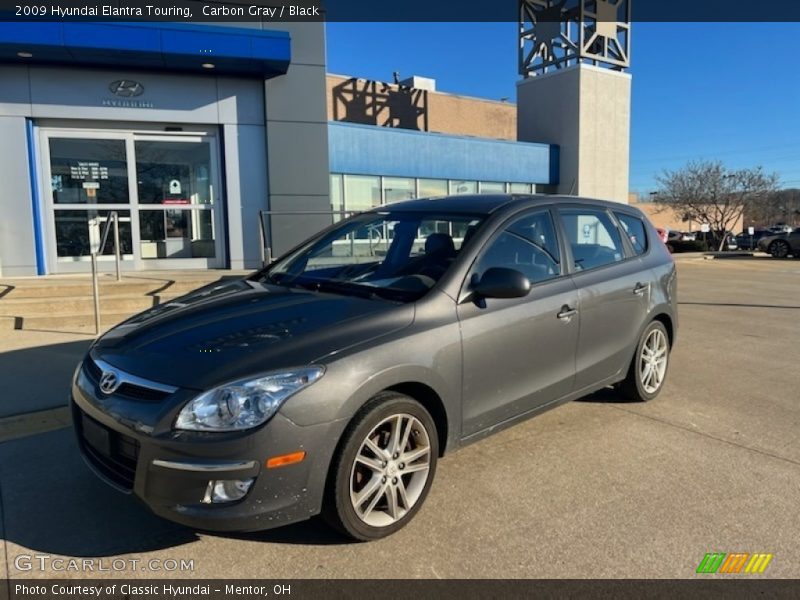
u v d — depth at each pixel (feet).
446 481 12.19
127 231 33.83
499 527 10.50
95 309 24.07
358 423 9.55
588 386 14.76
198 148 34.53
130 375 9.49
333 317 10.43
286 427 8.81
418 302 11.02
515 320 12.24
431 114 86.99
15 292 26.81
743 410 16.76
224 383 8.80
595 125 68.33
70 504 11.10
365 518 9.82
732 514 11.00
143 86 32.60
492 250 12.55
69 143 32.50
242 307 11.41
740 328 29.71
